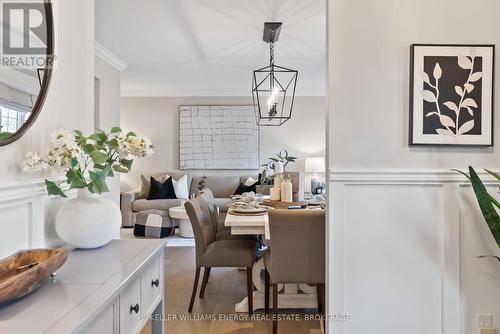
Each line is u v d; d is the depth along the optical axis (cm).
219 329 248
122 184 670
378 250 187
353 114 187
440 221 186
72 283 106
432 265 187
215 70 511
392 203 187
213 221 341
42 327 79
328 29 188
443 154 187
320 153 664
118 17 316
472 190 186
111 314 105
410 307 187
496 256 182
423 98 184
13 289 87
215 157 669
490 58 184
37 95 135
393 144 187
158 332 158
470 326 186
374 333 186
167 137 672
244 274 364
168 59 451
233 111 666
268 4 289
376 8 187
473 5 186
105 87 424
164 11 303
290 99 665
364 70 187
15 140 124
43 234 142
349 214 187
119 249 145
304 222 225
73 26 166
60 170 157
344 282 186
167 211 558
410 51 186
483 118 184
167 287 328
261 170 667
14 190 123
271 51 385
